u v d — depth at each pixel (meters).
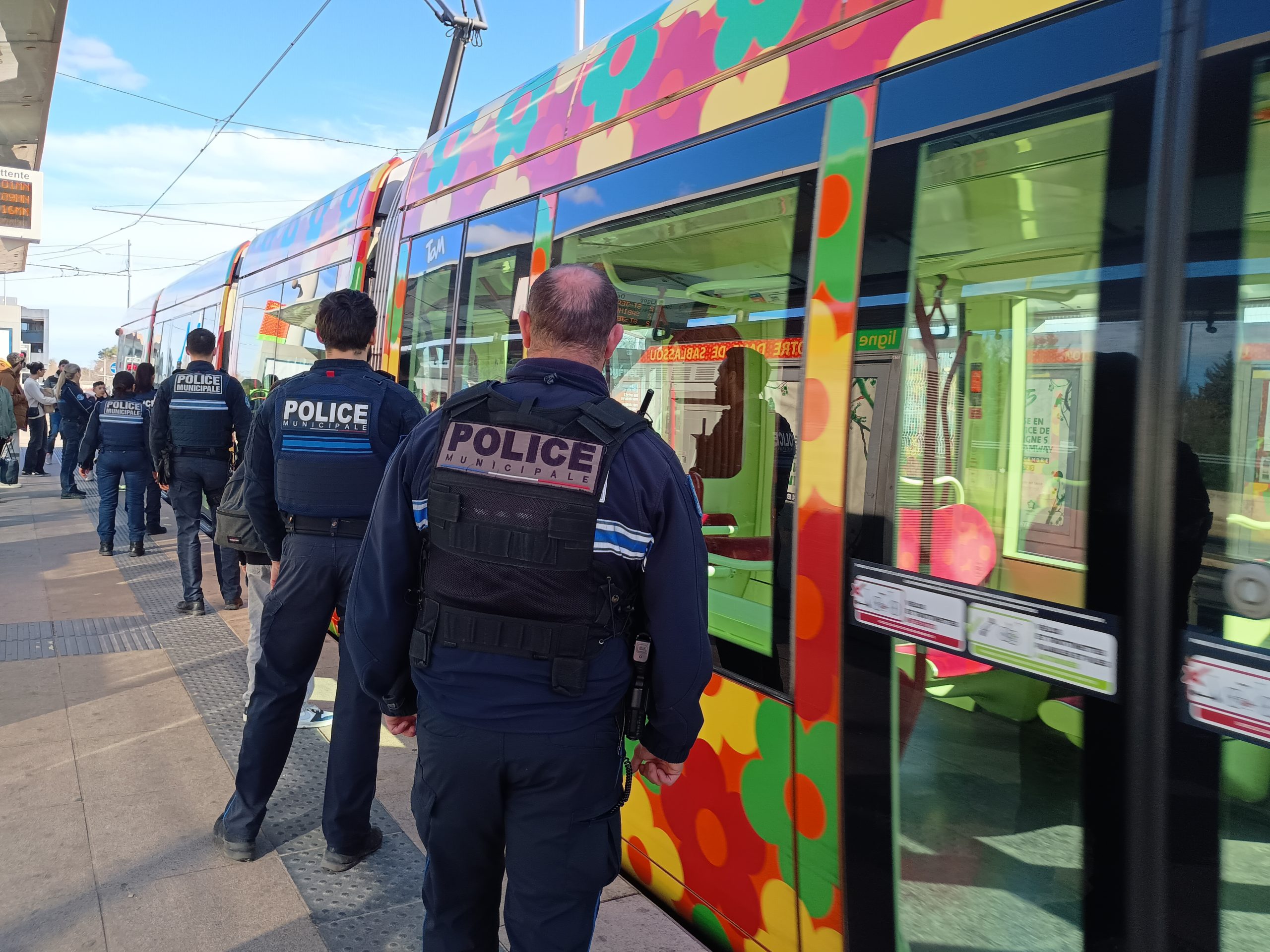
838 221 1.94
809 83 2.04
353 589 1.83
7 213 13.00
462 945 1.76
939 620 1.70
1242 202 1.32
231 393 6.00
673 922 2.51
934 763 1.71
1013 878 1.58
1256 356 1.30
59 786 3.42
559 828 1.62
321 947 2.44
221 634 5.51
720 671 2.24
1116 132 1.48
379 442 2.80
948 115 1.73
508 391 1.74
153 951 2.42
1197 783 1.33
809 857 1.99
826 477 1.95
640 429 1.66
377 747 2.85
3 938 2.46
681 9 2.54
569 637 1.60
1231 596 1.31
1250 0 1.33
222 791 3.39
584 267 1.81
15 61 9.33
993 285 1.64
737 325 2.22
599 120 2.84
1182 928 1.35
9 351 34.62
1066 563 1.51
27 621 5.80
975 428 1.66
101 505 8.12
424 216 4.29
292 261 6.62
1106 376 1.47
